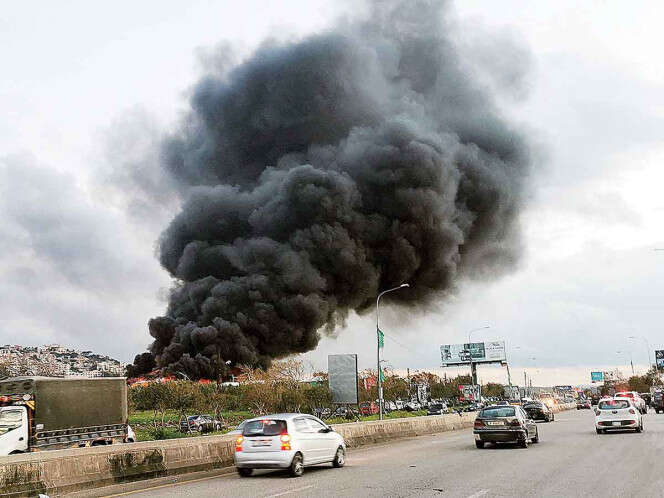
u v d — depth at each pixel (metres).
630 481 12.69
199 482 15.03
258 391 52.53
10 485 12.39
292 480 14.70
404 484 13.03
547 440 25.88
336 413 57.62
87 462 14.31
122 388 24.47
